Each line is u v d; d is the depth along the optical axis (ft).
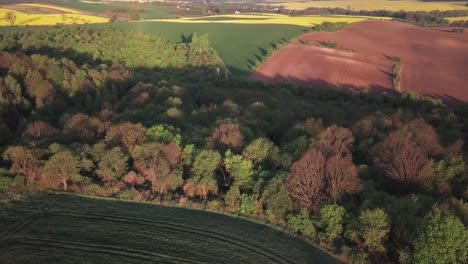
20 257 160.04
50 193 203.82
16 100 294.05
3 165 219.82
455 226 144.36
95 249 166.09
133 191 203.62
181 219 187.83
